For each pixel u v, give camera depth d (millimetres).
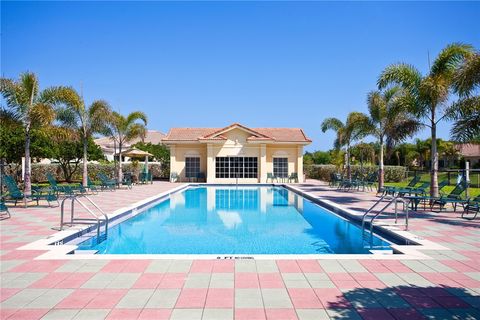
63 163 27266
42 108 14289
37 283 5000
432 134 14195
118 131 26047
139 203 14641
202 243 9047
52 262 5949
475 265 5938
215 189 25750
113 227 10953
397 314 4090
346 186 22984
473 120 12531
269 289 4816
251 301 4422
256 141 29156
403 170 31406
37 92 15242
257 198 20000
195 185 27781
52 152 23859
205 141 29156
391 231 8836
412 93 14828
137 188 23500
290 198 20000
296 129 33500
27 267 5688
